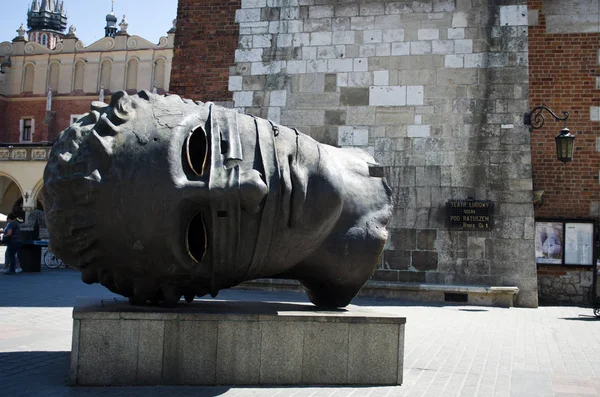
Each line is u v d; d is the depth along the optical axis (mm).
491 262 13055
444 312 11211
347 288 6062
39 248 18406
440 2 13852
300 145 5523
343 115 13945
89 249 5066
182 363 5180
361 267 5941
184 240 5027
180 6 15047
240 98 14445
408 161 13570
